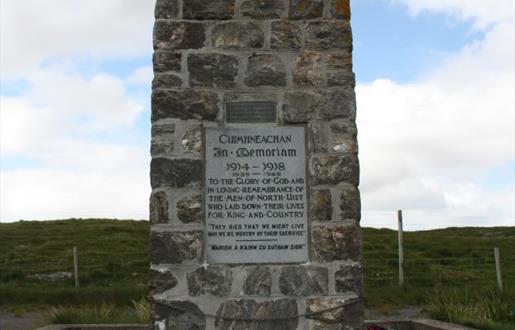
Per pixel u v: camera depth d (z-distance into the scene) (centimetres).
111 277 1748
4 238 2611
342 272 500
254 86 515
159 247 495
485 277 1619
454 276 1617
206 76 513
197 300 492
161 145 504
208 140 507
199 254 495
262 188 505
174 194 500
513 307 1057
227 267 496
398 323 894
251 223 501
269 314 493
